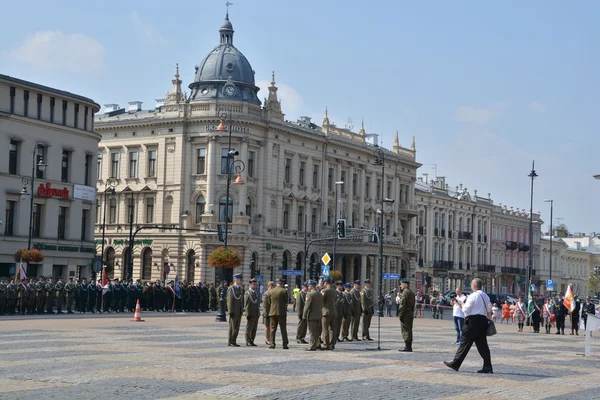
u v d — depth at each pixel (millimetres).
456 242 127500
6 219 63219
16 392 15859
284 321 28453
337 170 99375
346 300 33375
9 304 48281
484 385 18828
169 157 87375
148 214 88812
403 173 112062
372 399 16047
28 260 57719
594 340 42906
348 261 99375
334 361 23578
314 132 95562
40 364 20750
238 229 83812
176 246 85812
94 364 20844
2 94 62969
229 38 91312
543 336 45438
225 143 85500
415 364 23141
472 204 132250
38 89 65625
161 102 97062
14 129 63594
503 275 141750
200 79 88312
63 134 68062
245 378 18641
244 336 34188
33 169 60312
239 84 87812
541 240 158000
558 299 50125
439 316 71250
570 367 24641
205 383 17609
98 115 97562
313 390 17000
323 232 96812
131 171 90562
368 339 34625
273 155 89125
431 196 120875
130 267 67500
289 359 23781
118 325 39250
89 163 71312
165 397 15578
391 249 103250
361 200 102875
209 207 84750
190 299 61219
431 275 120000
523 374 21625
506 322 66875
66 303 54406
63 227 68625
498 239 141125
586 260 176875
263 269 87062
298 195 92875
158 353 24438
